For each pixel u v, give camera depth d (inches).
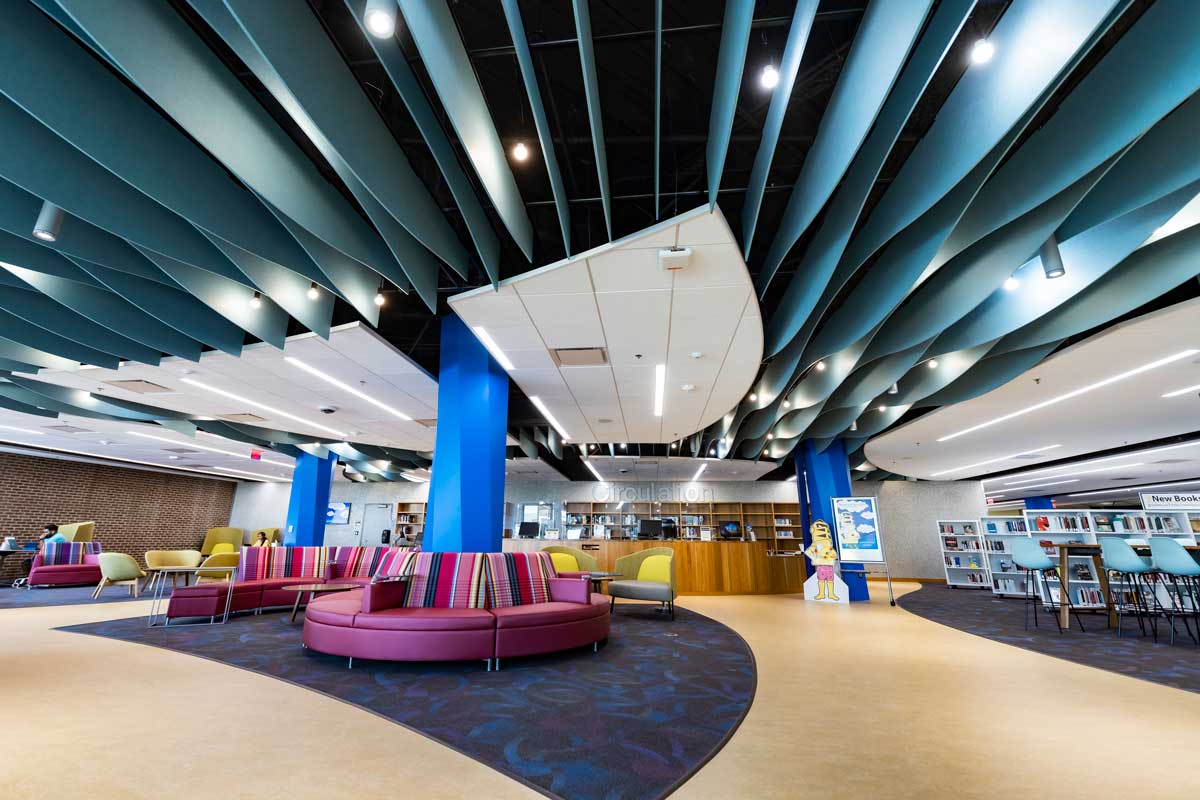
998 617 296.0
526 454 438.9
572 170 171.0
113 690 134.4
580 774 87.6
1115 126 94.0
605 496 614.2
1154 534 329.1
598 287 163.3
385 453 497.7
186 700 127.2
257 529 660.7
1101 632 243.8
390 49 93.1
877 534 373.1
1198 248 144.9
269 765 89.9
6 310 174.7
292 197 118.0
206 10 80.0
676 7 125.1
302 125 104.0
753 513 599.8
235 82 104.1
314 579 299.1
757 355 221.5
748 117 152.9
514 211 141.3
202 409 313.4
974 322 195.0
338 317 235.6
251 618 264.7
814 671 164.9
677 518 601.9
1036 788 82.7
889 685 147.8
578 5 86.1
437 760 93.0
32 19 88.0
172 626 237.6
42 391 282.8
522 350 217.2
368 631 163.6
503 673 158.9
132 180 103.0
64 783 81.4
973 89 102.3
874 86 92.6
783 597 415.5
